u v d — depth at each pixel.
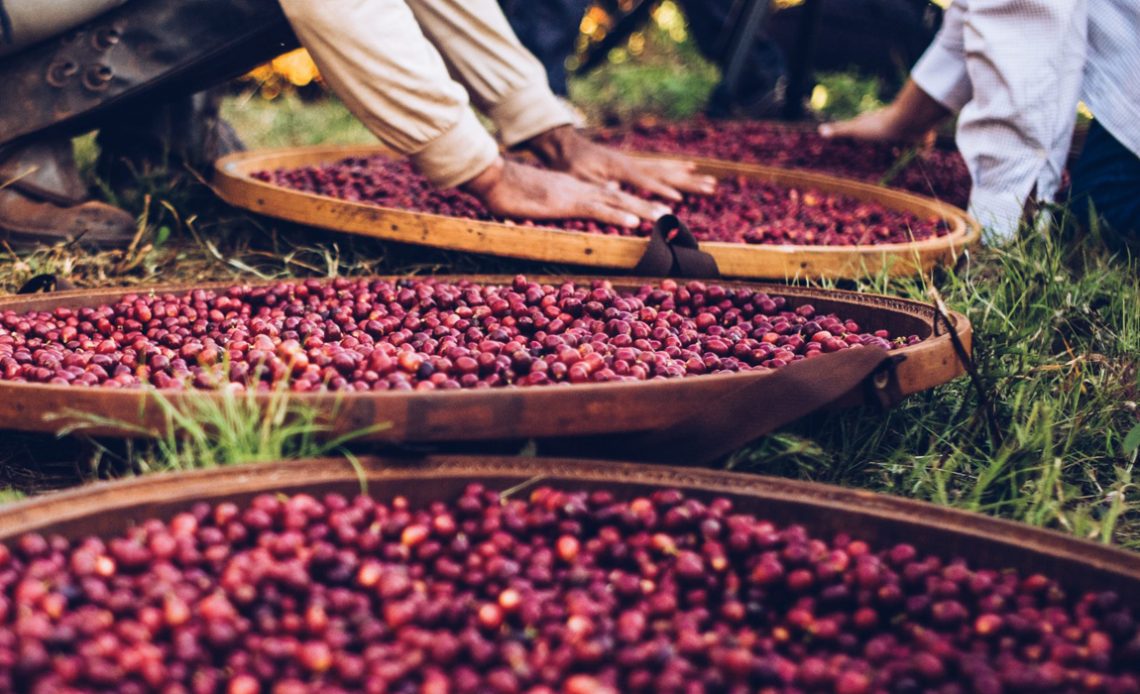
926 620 1.28
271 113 5.68
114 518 1.34
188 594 1.22
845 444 1.87
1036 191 3.03
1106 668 1.19
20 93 2.73
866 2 6.10
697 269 2.38
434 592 1.31
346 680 1.13
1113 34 2.90
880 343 1.90
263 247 3.11
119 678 1.10
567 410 1.53
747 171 3.65
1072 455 1.98
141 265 2.94
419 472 1.47
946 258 2.63
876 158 4.02
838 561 1.34
